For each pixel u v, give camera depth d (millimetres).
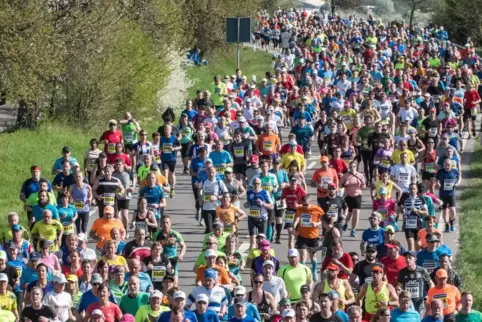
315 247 53281
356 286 44969
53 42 84688
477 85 108500
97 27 92500
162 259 45500
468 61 128750
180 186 75812
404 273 43938
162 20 107125
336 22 189125
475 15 190375
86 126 95062
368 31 168625
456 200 73688
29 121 91938
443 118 79188
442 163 65938
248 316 40125
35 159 79250
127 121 74812
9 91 81750
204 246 46438
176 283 44688
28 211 54969
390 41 153750
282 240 60969
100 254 51750
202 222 64625
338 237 49531
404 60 123688
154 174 57688
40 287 42156
